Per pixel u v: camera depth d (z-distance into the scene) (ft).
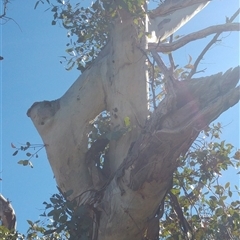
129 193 15.92
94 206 17.16
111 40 20.04
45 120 19.45
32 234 22.97
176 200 19.21
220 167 20.03
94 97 19.71
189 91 15.24
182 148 15.15
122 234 16.55
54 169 19.27
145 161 15.35
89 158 19.21
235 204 19.75
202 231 19.22
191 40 18.16
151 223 16.76
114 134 17.92
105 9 20.45
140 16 19.39
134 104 18.88
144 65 19.38
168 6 21.39
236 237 19.16
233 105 14.89
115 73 19.34
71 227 16.53
